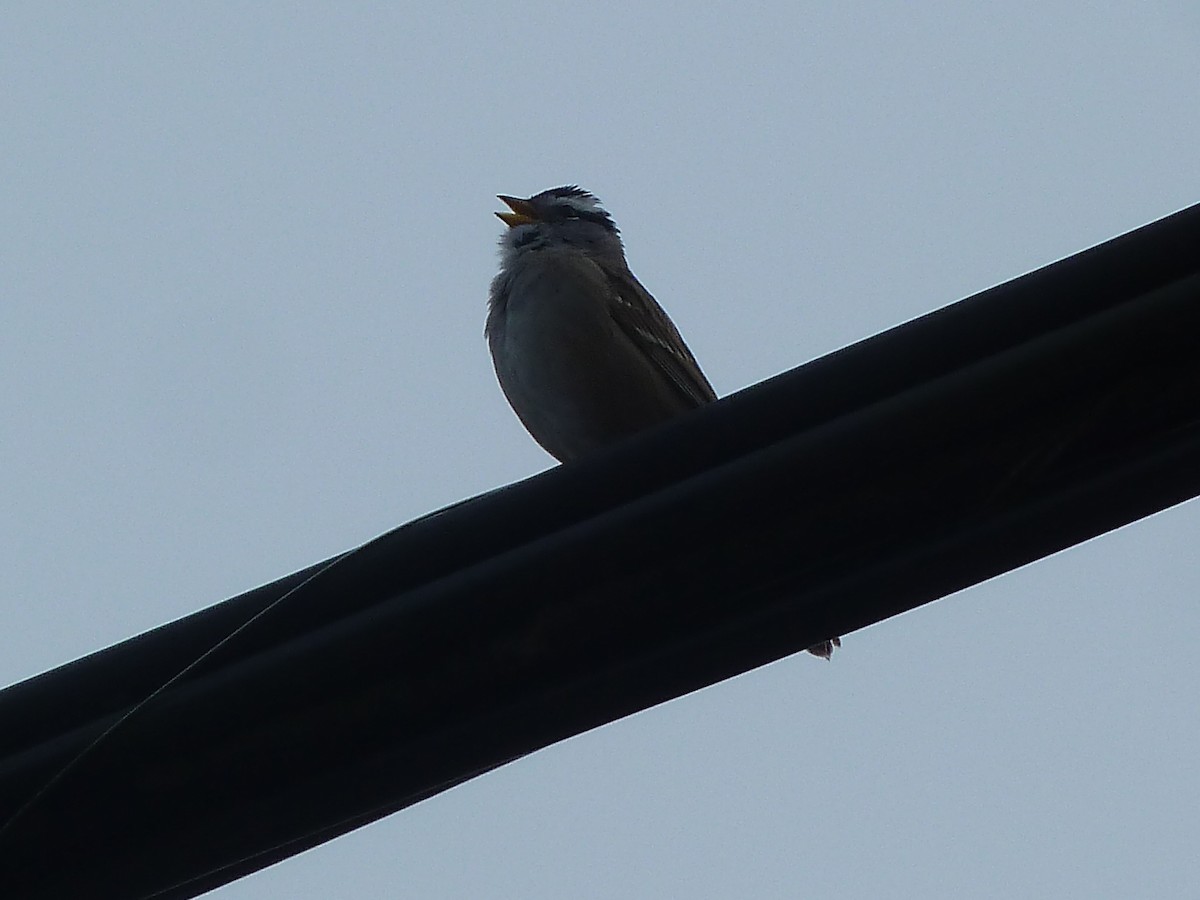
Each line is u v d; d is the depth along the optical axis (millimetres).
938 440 7090
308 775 7691
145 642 7887
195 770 7699
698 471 7406
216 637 7805
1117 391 6891
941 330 7156
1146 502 6945
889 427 7148
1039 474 6965
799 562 7273
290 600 7703
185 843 7781
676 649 7473
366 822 8047
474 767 7734
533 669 7527
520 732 7641
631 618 7438
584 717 7613
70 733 7863
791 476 7262
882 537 7180
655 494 7438
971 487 7051
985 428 7047
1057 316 6992
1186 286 6840
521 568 7523
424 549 7656
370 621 7617
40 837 7762
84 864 7812
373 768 7688
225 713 7672
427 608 7574
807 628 7379
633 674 7535
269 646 7703
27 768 7836
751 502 7305
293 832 7793
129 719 7711
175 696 7723
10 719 7883
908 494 7133
